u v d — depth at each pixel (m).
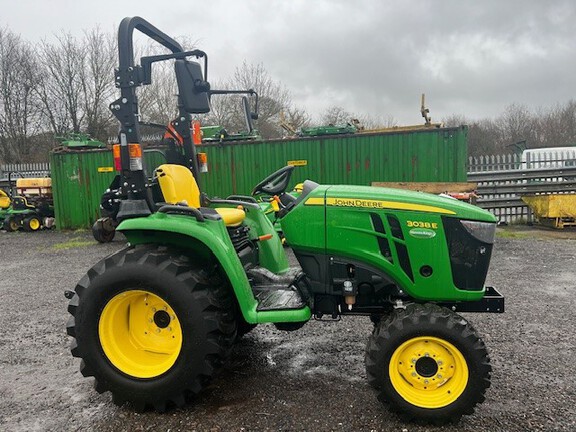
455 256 2.59
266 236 3.42
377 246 2.63
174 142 3.58
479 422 2.41
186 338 2.49
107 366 2.58
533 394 2.69
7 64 24.45
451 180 9.38
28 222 12.10
